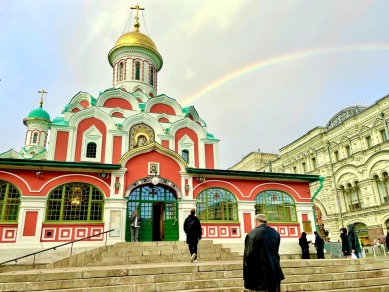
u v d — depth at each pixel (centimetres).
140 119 2355
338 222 3569
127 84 2912
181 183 1878
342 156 3653
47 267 1361
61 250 1534
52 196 1627
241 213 1931
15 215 1545
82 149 2155
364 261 1186
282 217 2031
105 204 1689
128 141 2266
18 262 1452
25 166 1598
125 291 838
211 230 1842
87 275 916
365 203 3266
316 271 1058
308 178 2138
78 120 2211
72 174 1681
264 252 548
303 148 4306
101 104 2433
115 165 1738
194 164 2389
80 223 1617
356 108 4034
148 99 2542
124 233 1672
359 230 3325
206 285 895
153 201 1833
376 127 3278
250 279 555
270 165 4991
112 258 1383
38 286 845
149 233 1775
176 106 2630
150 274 962
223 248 1656
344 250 1583
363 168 3328
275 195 2069
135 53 3059
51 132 2128
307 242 1794
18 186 1573
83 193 1684
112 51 3103
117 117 2378
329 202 3716
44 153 2758
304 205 2095
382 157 3125
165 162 1883
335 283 945
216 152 2497
